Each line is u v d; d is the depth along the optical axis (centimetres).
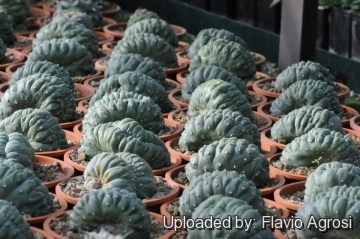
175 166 457
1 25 713
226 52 627
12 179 386
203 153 427
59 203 409
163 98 559
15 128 476
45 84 528
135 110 496
